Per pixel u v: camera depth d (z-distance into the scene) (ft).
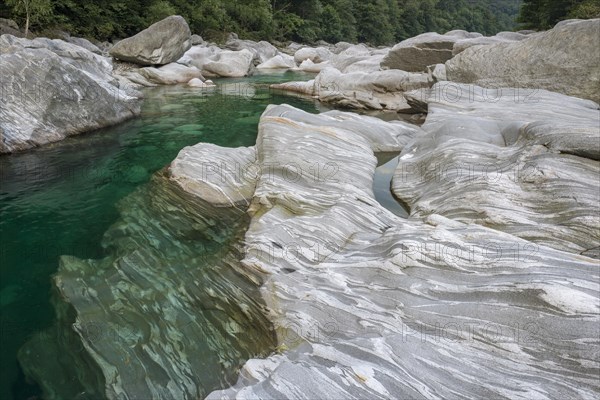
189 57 77.82
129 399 10.18
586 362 8.87
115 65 65.31
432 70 41.88
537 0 118.52
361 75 48.03
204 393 10.27
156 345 11.78
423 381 9.04
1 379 10.71
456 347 9.95
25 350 11.59
